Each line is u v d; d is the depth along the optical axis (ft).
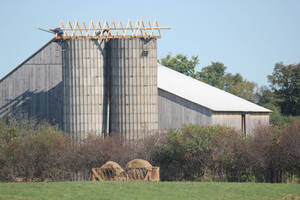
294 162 371.76
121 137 433.89
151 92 487.20
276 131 384.68
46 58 555.28
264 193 280.92
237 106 535.60
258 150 375.66
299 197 271.28
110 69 492.54
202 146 383.45
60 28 489.26
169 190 282.15
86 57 487.20
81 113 486.38
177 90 532.73
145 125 481.87
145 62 485.15
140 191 275.80
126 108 482.69
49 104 552.41
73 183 305.32
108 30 489.26
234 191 285.64
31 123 488.02
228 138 387.14
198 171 392.68
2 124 425.69
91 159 392.68
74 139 415.64
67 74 492.13
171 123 490.08
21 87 556.92
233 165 383.45
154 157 404.98
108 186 290.97
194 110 481.46
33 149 384.68
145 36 483.92
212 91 599.57
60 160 386.73
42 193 266.36
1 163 384.27
